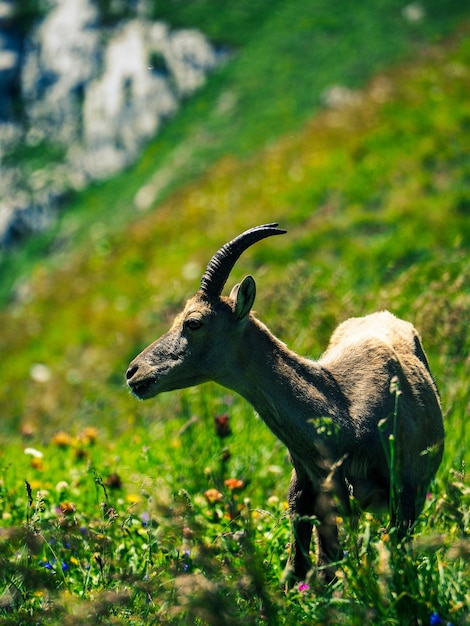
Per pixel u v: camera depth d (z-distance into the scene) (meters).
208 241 86.25
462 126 86.19
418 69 106.38
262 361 21.89
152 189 138.75
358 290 61.59
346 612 16.92
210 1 177.88
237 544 19.72
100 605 16.30
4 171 174.12
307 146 97.31
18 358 82.69
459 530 19.67
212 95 155.62
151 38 174.12
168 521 17.98
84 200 159.38
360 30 150.12
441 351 34.28
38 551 17.33
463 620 16.12
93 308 85.88
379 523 21.23
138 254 93.31
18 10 194.38
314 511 21.77
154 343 22.91
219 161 124.69
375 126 92.88
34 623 16.64
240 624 15.74
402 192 76.69
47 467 32.62
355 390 22.11
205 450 31.17
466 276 35.56
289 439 21.77
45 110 182.00
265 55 155.50
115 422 51.97
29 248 153.38
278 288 45.47
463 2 149.38
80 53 181.38
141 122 165.88
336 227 73.75
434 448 21.38
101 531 21.16
